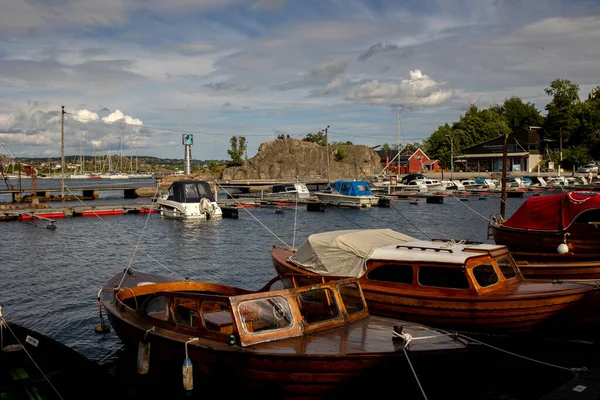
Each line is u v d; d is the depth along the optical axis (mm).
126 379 12398
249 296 10453
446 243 15539
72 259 27875
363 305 12031
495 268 13914
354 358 9633
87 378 9906
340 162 118500
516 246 22281
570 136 113812
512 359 13438
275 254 18906
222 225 43250
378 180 92938
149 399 11352
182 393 10906
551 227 21391
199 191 48500
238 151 127312
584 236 20250
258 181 97125
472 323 13258
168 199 49125
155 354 11219
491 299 12992
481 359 13180
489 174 103438
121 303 12859
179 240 34812
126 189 78812
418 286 13898
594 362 12602
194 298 10836
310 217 50188
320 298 11328
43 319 17375
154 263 26953
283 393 9938
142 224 43375
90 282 22609
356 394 9945
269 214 53000
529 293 13148
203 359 10336
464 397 11359
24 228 40469
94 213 49719
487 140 126125
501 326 13125
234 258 28266
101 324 15922
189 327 10969
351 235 16000
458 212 55031
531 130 116188
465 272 13312
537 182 88812
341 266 15219
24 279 23109
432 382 10203
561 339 13516
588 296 13023
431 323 13648
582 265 16859
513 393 11680
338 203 61531
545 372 12719
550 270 17266
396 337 10461
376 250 14875
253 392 10141
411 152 130500
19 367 9383
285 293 10820
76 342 15211
